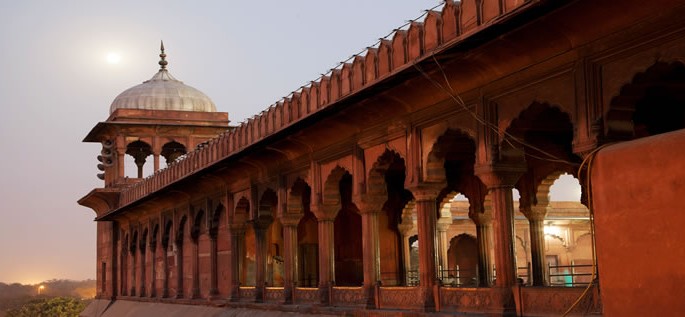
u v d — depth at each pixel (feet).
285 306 47.78
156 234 79.05
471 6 28.40
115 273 94.89
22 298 207.72
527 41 27.20
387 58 34.24
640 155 17.87
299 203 48.83
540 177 42.52
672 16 22.50
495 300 30.68
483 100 30.99
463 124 32.45
